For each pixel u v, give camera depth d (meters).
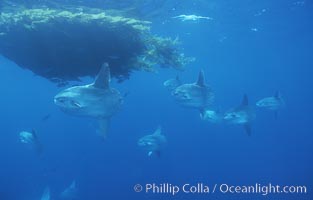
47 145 70.00
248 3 26.86
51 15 10.12
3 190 35.09
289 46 53.91
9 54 12.05
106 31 10.95
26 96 141.12
